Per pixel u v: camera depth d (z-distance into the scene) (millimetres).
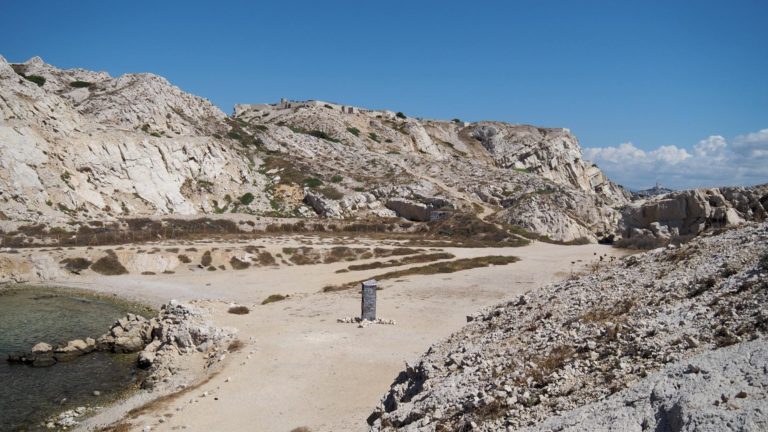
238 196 97562
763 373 9156
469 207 94562
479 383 15094
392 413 16453
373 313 33938
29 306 42219
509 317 20641
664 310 14484
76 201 74062
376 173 113875
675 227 63938
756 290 13008
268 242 69875
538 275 49469
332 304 39625
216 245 64375
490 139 170875
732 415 8344
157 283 51062
